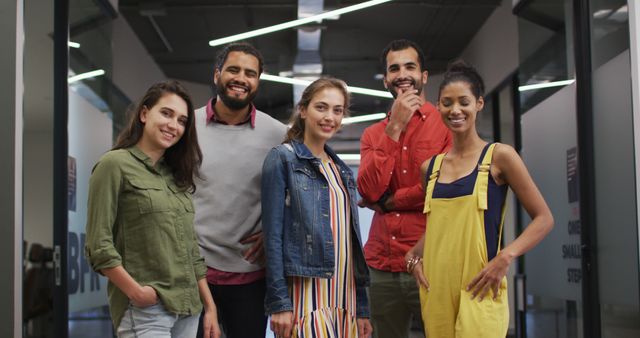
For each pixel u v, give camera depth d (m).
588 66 3.84
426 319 2.30
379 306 2.99
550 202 4.51
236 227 2.77
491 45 8.55
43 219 5.65
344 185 2.57
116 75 8.67
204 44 10.41
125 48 9.20
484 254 2.20
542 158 4.65
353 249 2.57
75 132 4.28
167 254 2.22
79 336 4.20
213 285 2.75
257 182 2.82
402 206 2.90
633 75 3.23
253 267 2.77
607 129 3.60
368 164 2.91
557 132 4.35
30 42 4.13
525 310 5.30
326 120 2.50
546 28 4.57
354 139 12.99
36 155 5.29
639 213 3.22
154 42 10.24
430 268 2.29
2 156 3.14
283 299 2.34
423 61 3.15
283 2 8.56
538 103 4.76
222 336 3.52
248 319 2.77
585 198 3.83
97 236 2.12
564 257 4.24
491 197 2.22
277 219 2.41
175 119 2.31
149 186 2.23
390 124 2.86
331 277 2.40
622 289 3.43
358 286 2.57
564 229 4.23
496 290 2.16
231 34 9.93
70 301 4.05
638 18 3.22
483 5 8.26
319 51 9.95
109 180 2.17
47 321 5.68
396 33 9.55
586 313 3.79
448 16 8.73
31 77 4.34
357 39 9.95
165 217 2.24
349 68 11.45
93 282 4.56
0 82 3.17
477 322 2.15
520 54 5.16
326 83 2.54
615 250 3.52
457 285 2.22
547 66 4.56
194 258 2.42
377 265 2.98
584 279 3.80
